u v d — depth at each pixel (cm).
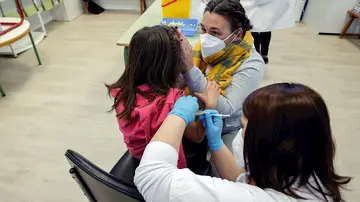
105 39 355
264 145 51
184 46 86
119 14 450
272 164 51
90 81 262
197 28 177
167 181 52
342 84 260
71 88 251
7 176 167
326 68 288
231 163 80
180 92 78
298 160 50
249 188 53
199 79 94
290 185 51
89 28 393
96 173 58
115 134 199
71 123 209
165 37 76
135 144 85
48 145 189
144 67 76
